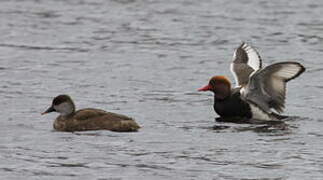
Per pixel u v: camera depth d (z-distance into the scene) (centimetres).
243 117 1788
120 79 2162
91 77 2180
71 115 1653
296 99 1958
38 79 2144
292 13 3020
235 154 1476
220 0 3238
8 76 2173
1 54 2448
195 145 1534
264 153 1483
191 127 1681
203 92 2041
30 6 3159
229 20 2900
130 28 2803
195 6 3145
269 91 1789
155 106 1880
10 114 1773
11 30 2767
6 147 1510
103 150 1491
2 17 2959
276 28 2786
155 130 1642
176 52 2477
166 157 1453
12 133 1611
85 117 1636
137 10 3092
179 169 1388
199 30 2762
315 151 1497
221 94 1792
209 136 1602
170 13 3031
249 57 1945
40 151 1485
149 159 1441
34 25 2847
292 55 2450
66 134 1602
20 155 1461
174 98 1970
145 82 2133
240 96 1789
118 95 1989
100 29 2792
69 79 2152
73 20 2931
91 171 1377
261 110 1783
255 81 1780
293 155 1471
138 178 1342
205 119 1767
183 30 2764
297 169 1391
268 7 3122
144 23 2877
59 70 2255
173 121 1736
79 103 1897
